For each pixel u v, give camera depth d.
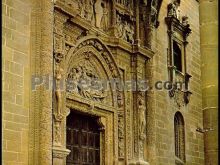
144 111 23.47
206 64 17.88
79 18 20.38
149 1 24.95
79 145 20.84
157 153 24.59
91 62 21.66
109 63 22.41
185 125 28.17
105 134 21.94
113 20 22.91
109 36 22.72
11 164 16.00
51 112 17.50
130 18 24.06
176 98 27.48
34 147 16.80
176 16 28.16
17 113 16.52
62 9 19.12
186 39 29.50
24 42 17.25
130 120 22.98
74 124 20.80
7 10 16.62
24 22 17.36
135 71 23.66
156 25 25.97
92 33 21.56
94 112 21.27
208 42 17.94
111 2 23.08
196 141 29.38
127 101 23.02
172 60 27.27
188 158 28.06
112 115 22.27
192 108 29.42
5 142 15.87
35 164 16.67
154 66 25.42
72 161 20.23
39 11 17.77
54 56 18.77
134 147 22.88
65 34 19.94
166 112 26.06
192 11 30.95
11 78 16.45
